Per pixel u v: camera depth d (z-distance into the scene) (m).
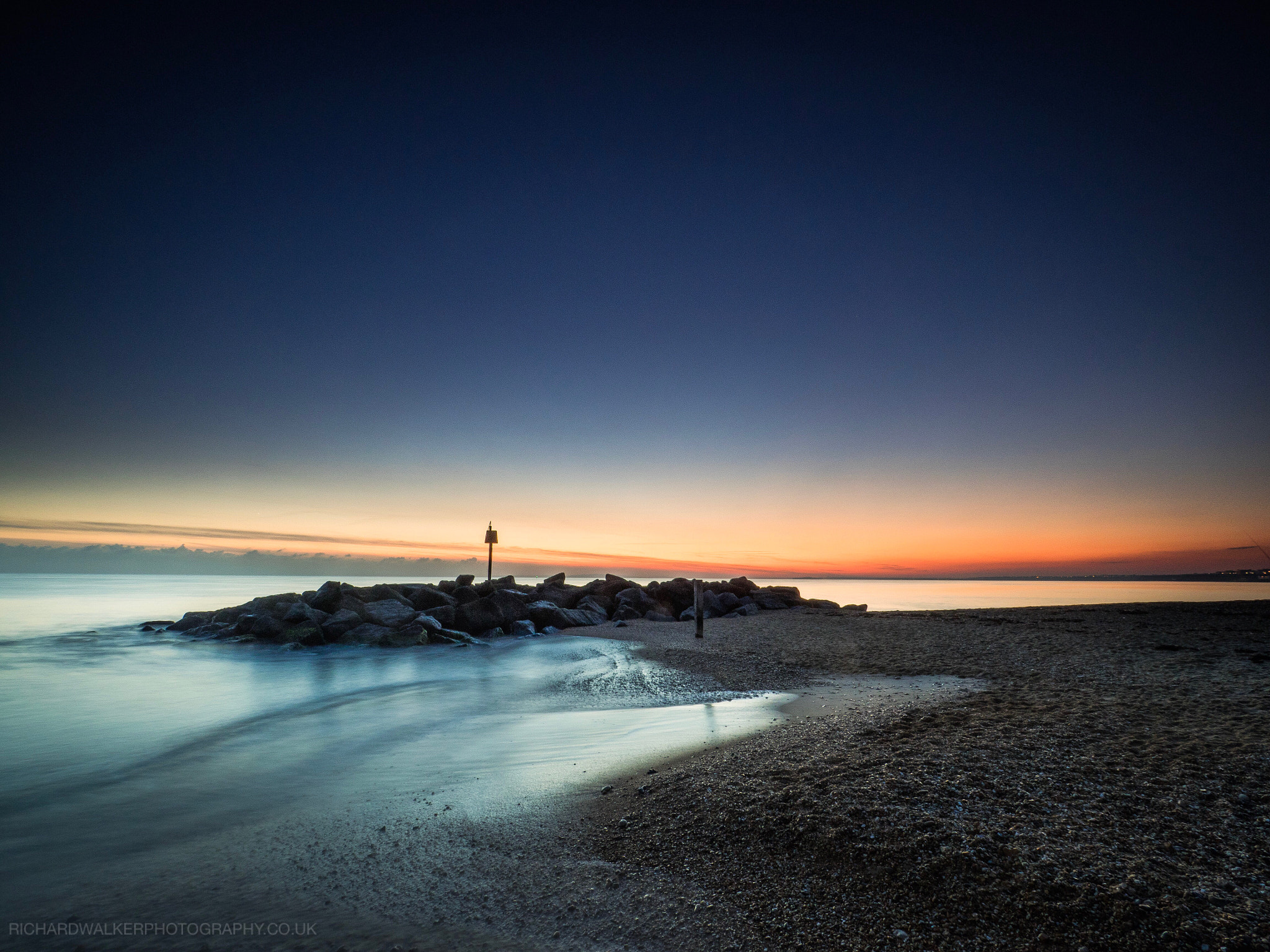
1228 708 7.89
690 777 6.05
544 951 3.51
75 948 3.59
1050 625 19.67
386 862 4.67
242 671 15.69
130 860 4.83
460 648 19.84
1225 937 3.16
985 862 3.94
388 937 3.68
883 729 7.32
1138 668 11.58
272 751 8.09
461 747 8.05
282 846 5.03
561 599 30.98
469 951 3.52
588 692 11.95
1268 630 17.19
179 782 6.84
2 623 29.39
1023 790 5.10
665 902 3.96
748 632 21.09
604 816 5.40
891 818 4.57
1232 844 4.14
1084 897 3.53
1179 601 32.84
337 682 13.82
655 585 33.16
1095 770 5.56
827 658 14.87
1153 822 4.47
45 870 4.66
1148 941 3.19
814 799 5.03
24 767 7.48
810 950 3.40
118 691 13.02
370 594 25.34
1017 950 3.26
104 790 6.62
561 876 4.35
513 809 5.68
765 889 4.00
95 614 35.62
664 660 15.44
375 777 6.86
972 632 18.53
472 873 4.45
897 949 3.35
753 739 7.59
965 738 6.73
